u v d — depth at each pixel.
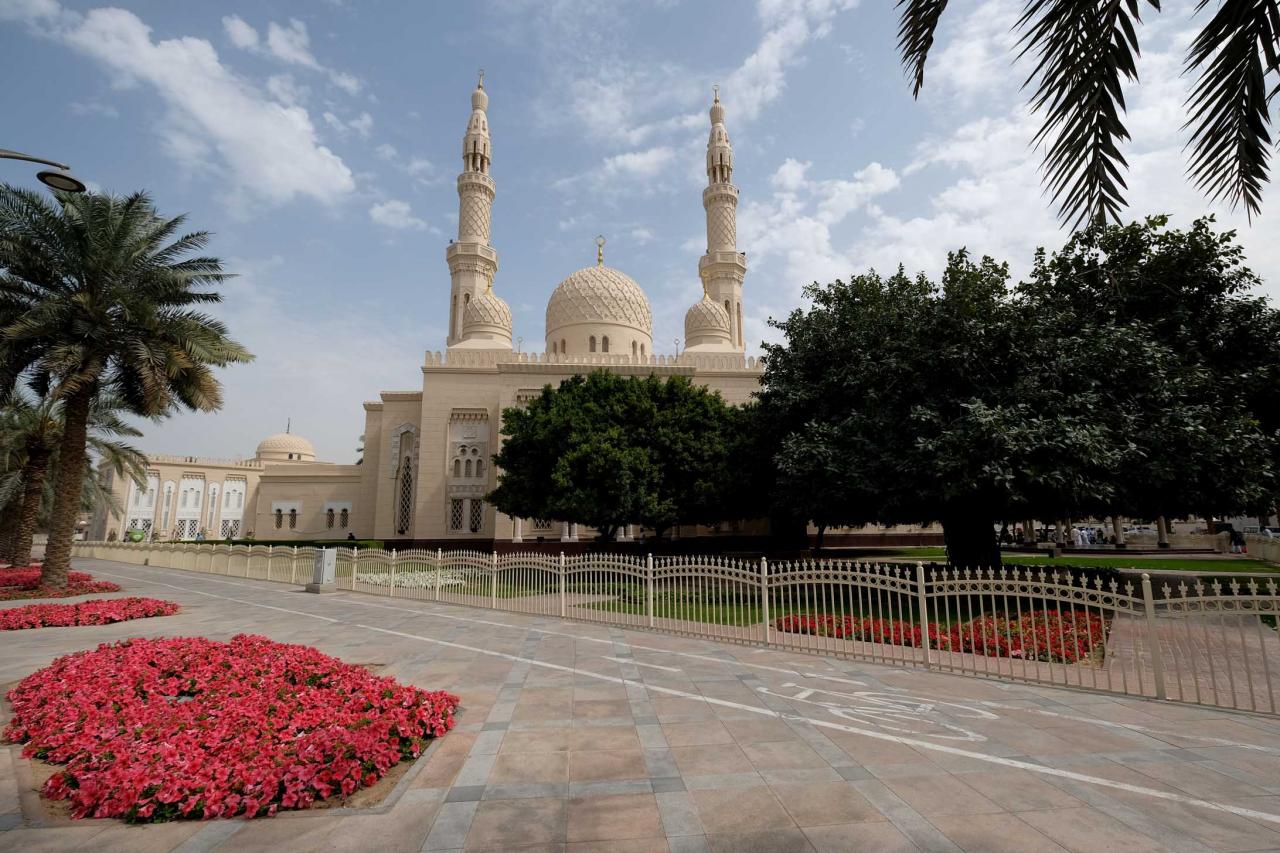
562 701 8.48
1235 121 4.60
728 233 57.91
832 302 23.47
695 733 7.12
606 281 53.88
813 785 5.66
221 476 68.31
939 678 9.62
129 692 8.23
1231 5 4.34
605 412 28.02
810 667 10.38
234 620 16.34
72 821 5.21
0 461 31.55
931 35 5.46
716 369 48.66
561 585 16.34
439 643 12.80
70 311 19.14
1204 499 17.50
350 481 59.50
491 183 57.53
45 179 10.48
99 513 62.59
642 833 4.82
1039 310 18.36
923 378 18.27
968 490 16.31
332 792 5.59
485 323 51.88
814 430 20.02
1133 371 16.56
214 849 4.71
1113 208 5.04
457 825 5.00
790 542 42.72
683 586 14.35
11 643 13.40
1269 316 18.14
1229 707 7.89
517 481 29.31
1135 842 4.62
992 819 4.98
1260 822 4.94
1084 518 20.84
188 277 20.61
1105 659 10.92
